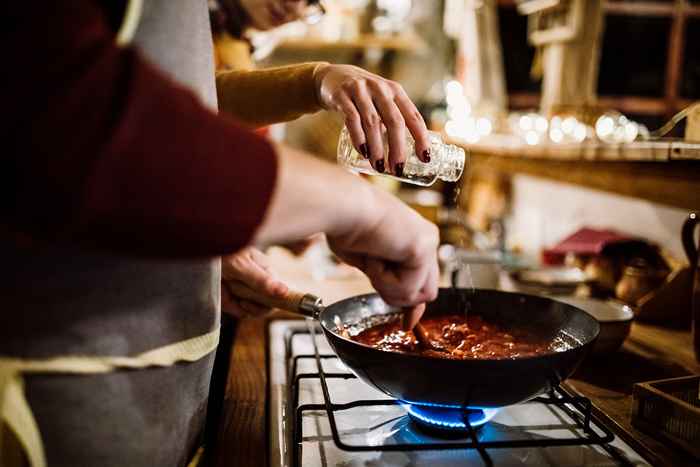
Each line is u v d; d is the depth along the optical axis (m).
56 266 0.56
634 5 3.85
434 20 4.40
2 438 0.58
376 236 0.60
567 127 2.09
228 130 0.49
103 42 0.45
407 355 0.72
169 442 0.69
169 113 0.45
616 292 1.55
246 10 1.65
